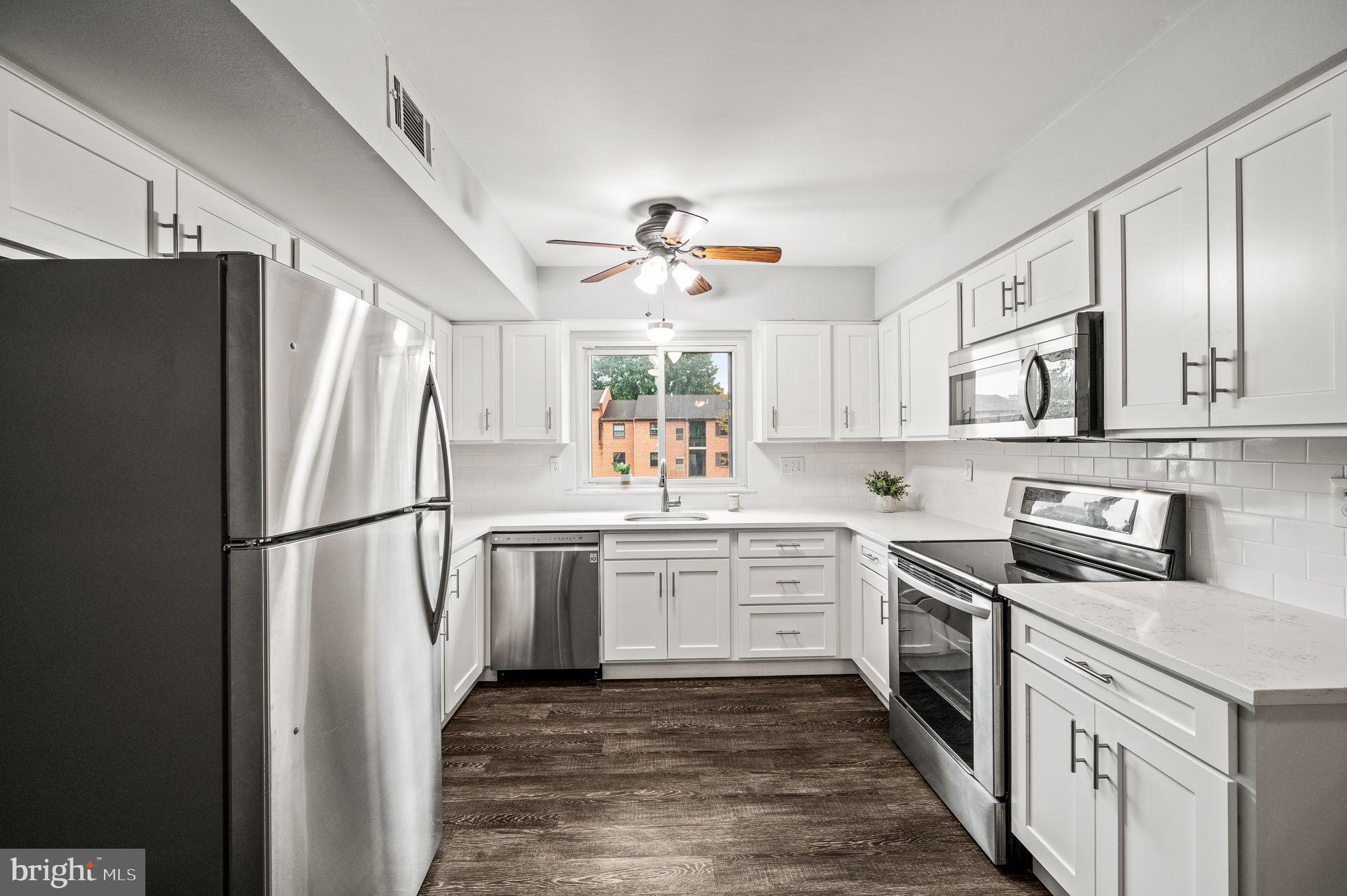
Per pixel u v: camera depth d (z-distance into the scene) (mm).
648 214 2977
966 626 2076
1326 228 1271
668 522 3439
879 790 2342
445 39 1682
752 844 2029
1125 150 1810
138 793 1128
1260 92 1389
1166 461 2045
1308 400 1306
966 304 2781
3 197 1104
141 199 1465
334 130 1508
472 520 3637
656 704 3119
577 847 2018
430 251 2457
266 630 1117
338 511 1327
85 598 1121
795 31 1676
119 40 1153
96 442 1120
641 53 1760
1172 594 1778
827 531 3492
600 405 4305
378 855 1515
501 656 3422
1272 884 1154
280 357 1147
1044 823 1726
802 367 3840
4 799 1131
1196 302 1579
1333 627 1462
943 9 1592
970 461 3344
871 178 2619
